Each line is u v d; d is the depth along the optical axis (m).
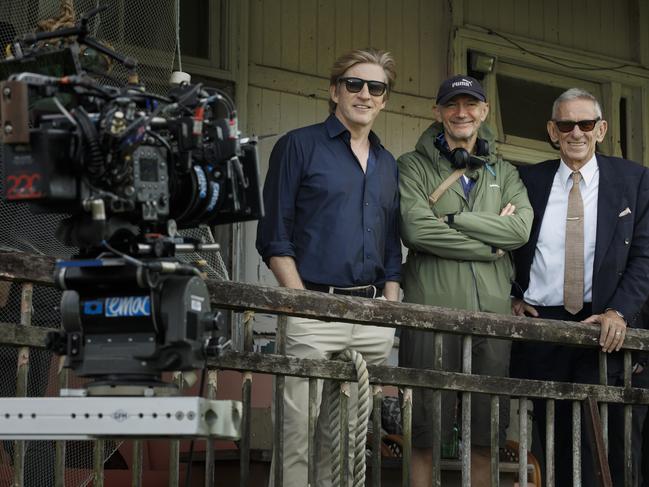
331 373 3.96
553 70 8.06
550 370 5.04
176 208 2.75
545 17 8.03
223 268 5.19
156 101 2.71
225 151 2.73
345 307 4.02
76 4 4.89
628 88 8.36
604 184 5.04
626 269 4.97
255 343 6.54
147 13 5.27
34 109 2.53
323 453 4.28
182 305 2.58
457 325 4.31
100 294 2.64
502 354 4.90
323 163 4.64
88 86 2.55
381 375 4.12
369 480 5.15
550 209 5.09
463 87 4.92
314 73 7.23
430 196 4.92
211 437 2.57
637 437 5.16
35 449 4.10
